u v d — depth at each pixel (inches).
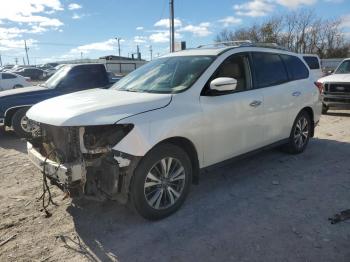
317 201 180.4
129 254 137.6
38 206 180.1
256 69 212.2
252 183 205.8
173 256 135.6
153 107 158.1
